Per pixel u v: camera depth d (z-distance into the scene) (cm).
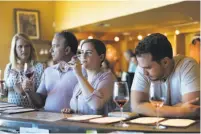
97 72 204
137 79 192
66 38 235
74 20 616
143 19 566
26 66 235
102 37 805
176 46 757
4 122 173
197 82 178
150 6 445
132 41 866
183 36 757
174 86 184
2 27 613
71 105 207
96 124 151
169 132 136
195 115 164
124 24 633
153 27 705
